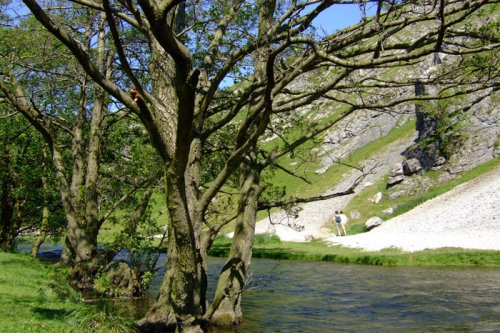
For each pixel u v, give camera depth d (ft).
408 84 35.29
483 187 136.15
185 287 32.55
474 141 165.27
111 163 81.05
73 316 38.04
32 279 53.93
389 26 30.19
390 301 53.67
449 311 46.75
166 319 38.55
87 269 66.33
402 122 253.44
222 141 57.11
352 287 65.31
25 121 85.87
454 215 122.62
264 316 46.85
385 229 136.05
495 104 166.91
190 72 25.96
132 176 70.74
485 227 105.81
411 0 28.76
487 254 84.48
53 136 73.10
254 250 124.57
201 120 39.42
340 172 222.28
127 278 61.57
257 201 43.93
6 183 95.30
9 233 98.02
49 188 89.10
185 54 26.25
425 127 184.55
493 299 52.01
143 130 70.18
